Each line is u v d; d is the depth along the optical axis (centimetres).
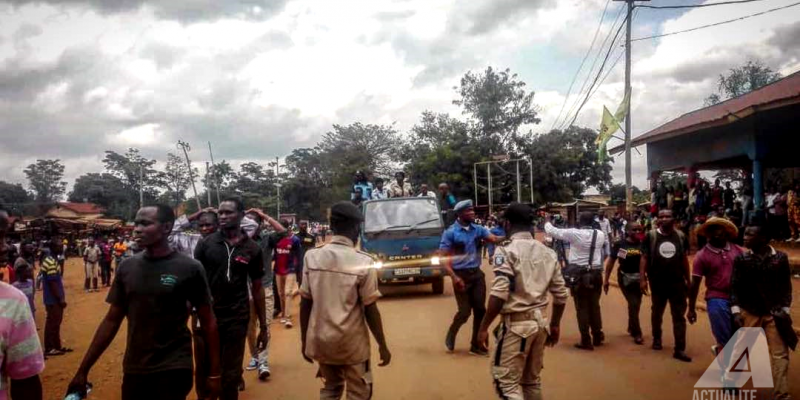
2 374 277
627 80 1970
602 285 813
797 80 1897
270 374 705
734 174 3938
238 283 534
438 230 1272
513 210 470
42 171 8944
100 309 1673
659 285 732
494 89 5562
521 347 437
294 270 1116
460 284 752
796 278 1288
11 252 1098
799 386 599
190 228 825
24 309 285
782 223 1820
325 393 427
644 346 787
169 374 373
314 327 415
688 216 2108
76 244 5072
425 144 5703
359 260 422
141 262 385
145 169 7988
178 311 382
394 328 958
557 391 604
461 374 673
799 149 1850
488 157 5303
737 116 1647
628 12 1939
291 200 7306
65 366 895
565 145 5731
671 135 2047
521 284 442
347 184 6950
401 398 594
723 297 601
